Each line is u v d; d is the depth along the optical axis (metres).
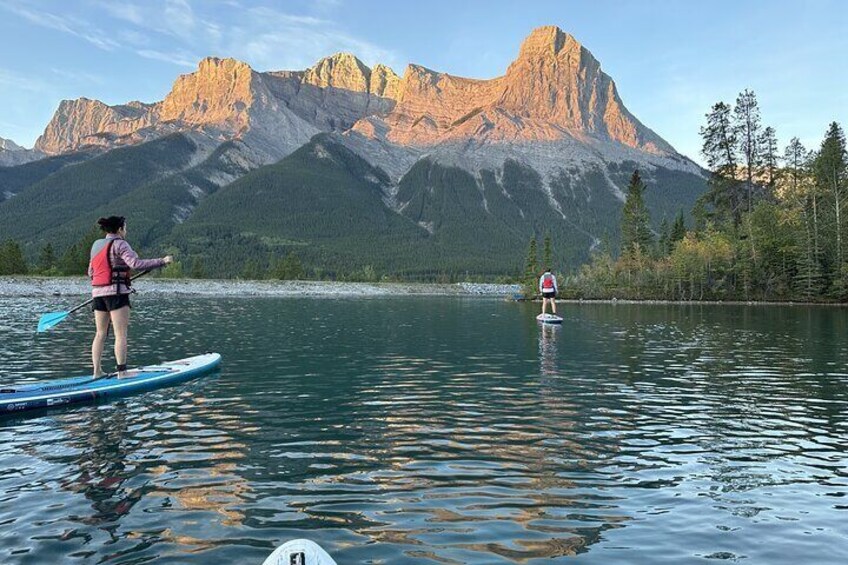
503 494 7.05
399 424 10.52
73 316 38.00
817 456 8.61
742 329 31.11
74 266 111.62
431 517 6.34
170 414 11.26
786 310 52.09
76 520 6.22
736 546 5.68
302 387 14.12
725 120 85.00
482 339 25.98
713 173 86.88
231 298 85.75
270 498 6.89
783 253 69.25
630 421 10.72
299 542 5.09
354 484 7.39
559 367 17.47
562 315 45.50
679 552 5.54
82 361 18.16
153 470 7.91
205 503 6.72
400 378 15.45
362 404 12.20
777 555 5.50
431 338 26.53
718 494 7.07
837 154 67.81
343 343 24.23
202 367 16.14
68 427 10.27
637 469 8.01
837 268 63.81
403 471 7.91
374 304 70.38
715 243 74.69
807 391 13.59
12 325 30.88
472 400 12.60
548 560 5.35
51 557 5.36
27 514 6.38
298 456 8.57
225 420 10.79
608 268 84.69
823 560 5.40
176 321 36.31
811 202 68.38
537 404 12.21
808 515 6.45
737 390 13.77
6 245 105.44
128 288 13.66
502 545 5.66
